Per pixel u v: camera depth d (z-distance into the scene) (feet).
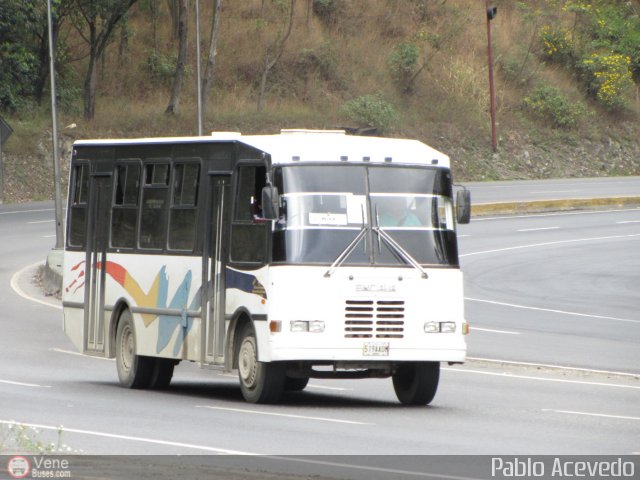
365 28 630.74
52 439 106.11
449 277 138.62
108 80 568.00
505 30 655.76
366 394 156.97
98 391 153.17
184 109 556.10
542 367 185.57
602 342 214.90
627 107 630.74
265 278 135.44
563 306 257.96
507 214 416.26
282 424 120.37
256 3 618.44
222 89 578.66
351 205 137.49
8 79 515.91
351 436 111.75
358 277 135.13
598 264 314.35
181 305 151.74
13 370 173.47
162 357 156.15
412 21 643.45
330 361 134.72
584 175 586.86
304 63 597.11
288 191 136.46
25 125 508.53
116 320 166.20
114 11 520.42
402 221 138.82
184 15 538.06
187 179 153.58
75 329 175.32
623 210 428.97
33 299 262.26
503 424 123.34
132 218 163.63
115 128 525.75
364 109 571.28
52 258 279.69
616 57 639.76
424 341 136.67
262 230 137.28
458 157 572.10
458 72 613.93
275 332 133.59
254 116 556.10
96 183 172.76
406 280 136.67
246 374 140.05
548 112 611.47
